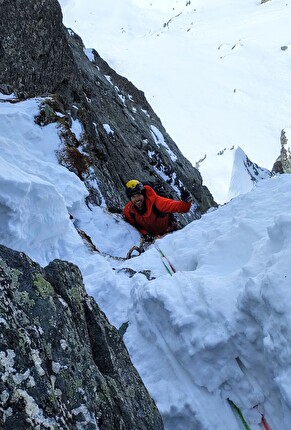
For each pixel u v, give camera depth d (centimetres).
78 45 2333
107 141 1388
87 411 280
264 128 14800
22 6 1205
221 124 15012
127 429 306
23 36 1210
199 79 17112
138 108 2459
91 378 298
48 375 271
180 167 2294
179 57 18538
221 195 6088
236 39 18512
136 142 1841
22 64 1207
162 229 808
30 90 1228
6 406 246
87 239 733
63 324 297
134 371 355
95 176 938
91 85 1870
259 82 16450
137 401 337
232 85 16300
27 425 246
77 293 333
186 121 15462
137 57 19262
